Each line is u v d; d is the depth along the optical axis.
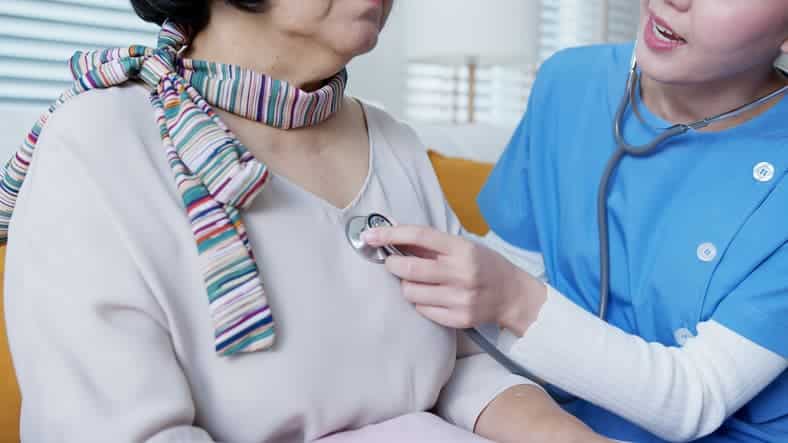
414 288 0.68
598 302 0.94
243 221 0.61
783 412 0.88
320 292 0.62
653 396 0.75
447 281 0.69
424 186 0.83
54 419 0.52
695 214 0.85
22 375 0.55
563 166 0.99
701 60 0.76
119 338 0.53
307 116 0.68
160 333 0.56
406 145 0.83
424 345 0.69
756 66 0.82
